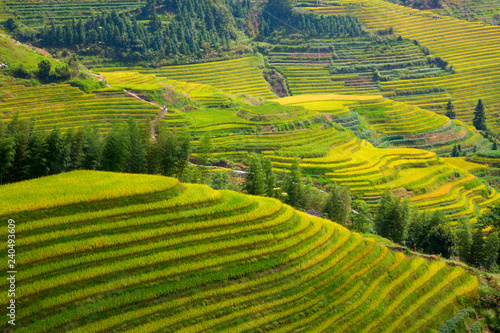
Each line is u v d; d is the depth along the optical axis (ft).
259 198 178.19
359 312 142.61
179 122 361.10
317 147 356.79
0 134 165.89
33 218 131.85
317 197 250.98
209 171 293.64
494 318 156.56
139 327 114.83
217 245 142.82
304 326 132.16
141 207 146.20
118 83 443.32
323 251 159.12
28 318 107.45
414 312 150.00
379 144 439.22
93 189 148.25
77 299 114.62
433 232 208.95
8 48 385.70
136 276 125.39
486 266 200.95
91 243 128.77
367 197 309.63
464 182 358.02
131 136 206.18
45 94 349.82
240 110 410.72
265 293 135.23
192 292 127.95
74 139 184.03
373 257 166.71
